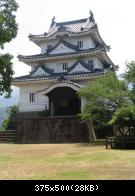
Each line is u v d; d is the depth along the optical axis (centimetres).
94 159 1625
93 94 3059
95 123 3198
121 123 2469
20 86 4562
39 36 4784
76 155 1867
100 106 3028
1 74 2425
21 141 3497
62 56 4425
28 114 4331
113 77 3041
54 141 3378
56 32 4628
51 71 4531
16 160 1633
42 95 4200
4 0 2475
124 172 1158
